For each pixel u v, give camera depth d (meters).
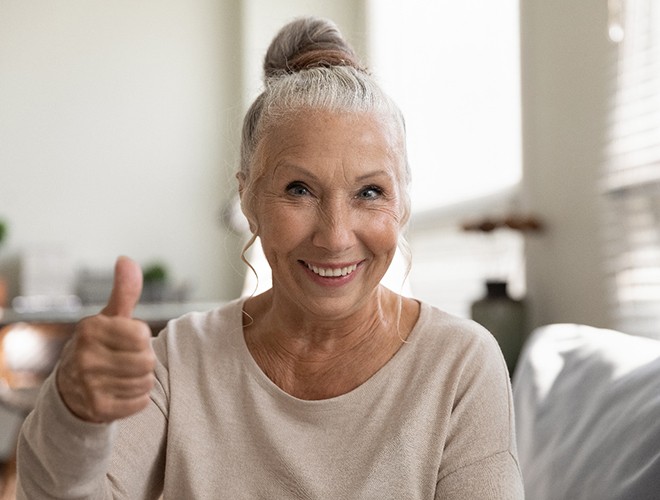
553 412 1.52
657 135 2.63
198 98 6.62
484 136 4.06
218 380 1.24
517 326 3.15
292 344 1.24
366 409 1.20
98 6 6.49
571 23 3.12
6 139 6.31
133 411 0.82
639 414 1.25
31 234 6.32
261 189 1.20
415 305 1.30
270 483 1.20
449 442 1.20
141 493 1.23
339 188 1.15
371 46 5.52
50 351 5.69
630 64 2.76
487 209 3.94
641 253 2.74
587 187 3.05
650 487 1.12
